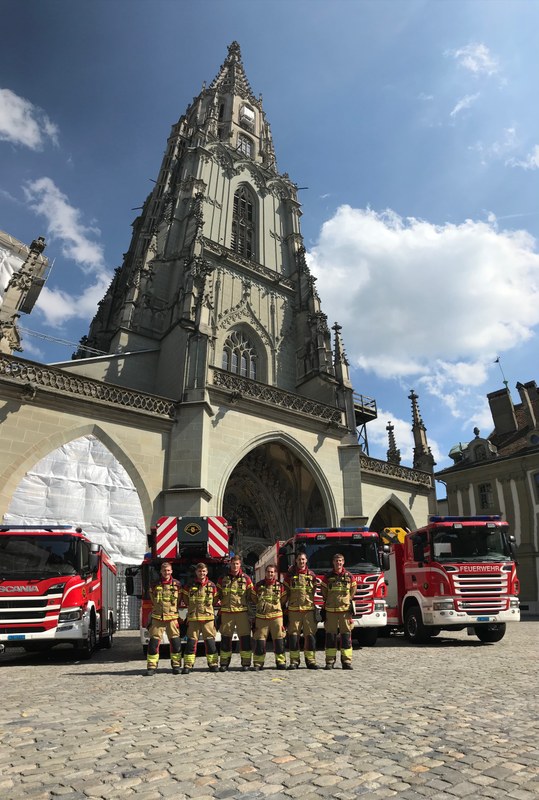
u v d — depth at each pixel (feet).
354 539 53.98
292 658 35.50
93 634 48.55
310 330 118.83
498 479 142.31
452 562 52.54
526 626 82.69
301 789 12.64
